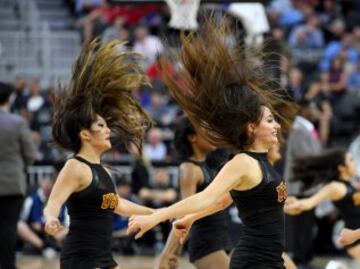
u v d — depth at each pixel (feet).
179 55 24.44
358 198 34.06
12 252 36.40
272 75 29.45
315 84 66.95
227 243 28.32
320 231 54.39
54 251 53.98
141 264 49.34
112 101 25.64
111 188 24.27
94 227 23.82
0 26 82.89
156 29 81.10
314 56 78.28
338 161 34.81
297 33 78.64
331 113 68.44
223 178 21.63
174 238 27.86
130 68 26.13
